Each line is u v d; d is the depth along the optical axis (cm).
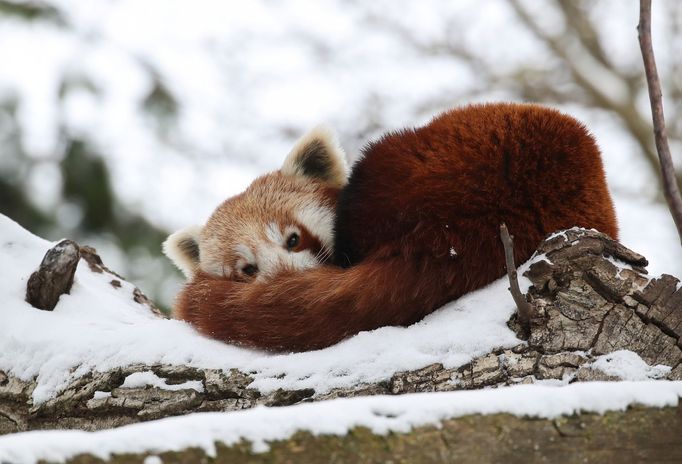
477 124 742
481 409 495
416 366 624
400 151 759
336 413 486
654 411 502
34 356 705
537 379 600
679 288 622
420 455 480
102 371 681
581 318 617
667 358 607
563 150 718
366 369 634
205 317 734
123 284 877
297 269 802
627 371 597
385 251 714
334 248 883
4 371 705
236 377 657
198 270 1018
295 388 638
